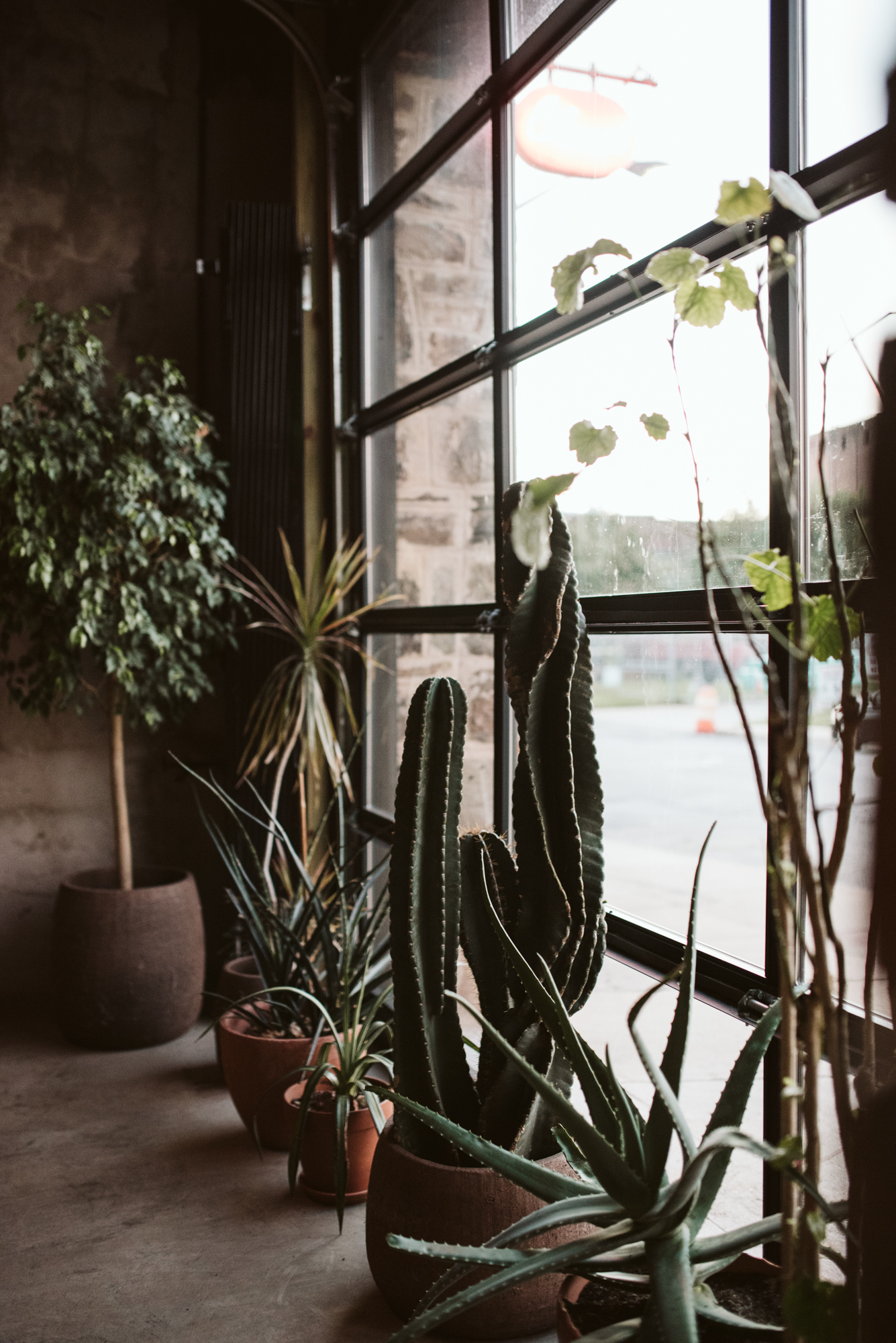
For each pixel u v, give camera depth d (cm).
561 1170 173
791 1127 105
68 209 408
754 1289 131
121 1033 341
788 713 175
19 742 402
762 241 183
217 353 420
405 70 366
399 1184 176
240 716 396
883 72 88
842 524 167
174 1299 203
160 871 384
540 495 114
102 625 337
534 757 169
